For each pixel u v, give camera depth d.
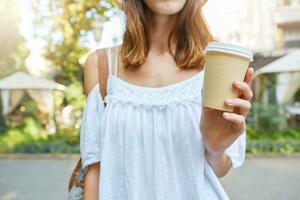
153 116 1.44
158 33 1.53
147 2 1.45
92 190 1.53
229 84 1.16
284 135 15.09
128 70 1.52
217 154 1.39
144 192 1.43
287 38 20.44
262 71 15.67
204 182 1.47
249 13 19.95
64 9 13.18
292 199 7.06
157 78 1.50
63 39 15.07
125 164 1.44
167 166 1.43
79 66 16.42
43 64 19.30
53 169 10.45
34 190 7.86
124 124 1.45
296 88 16.59
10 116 18.02
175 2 1.43
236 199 7.10
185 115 1.43
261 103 16.30
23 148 13.55
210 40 1.55
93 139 1.51
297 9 20.06
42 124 17.70
